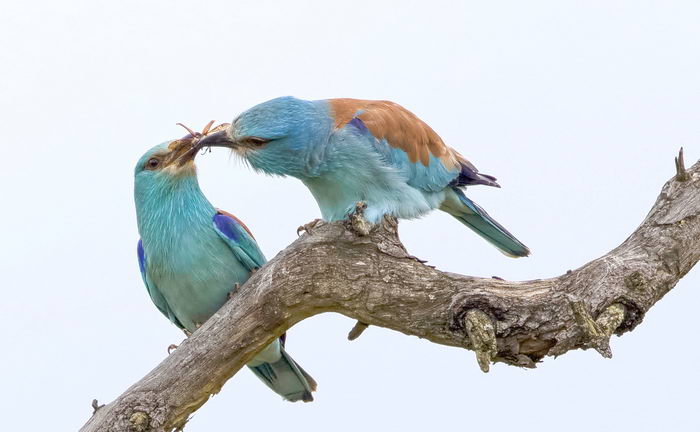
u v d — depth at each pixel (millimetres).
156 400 9930
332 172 11648
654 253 9922
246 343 10195
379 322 10219
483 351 9484
